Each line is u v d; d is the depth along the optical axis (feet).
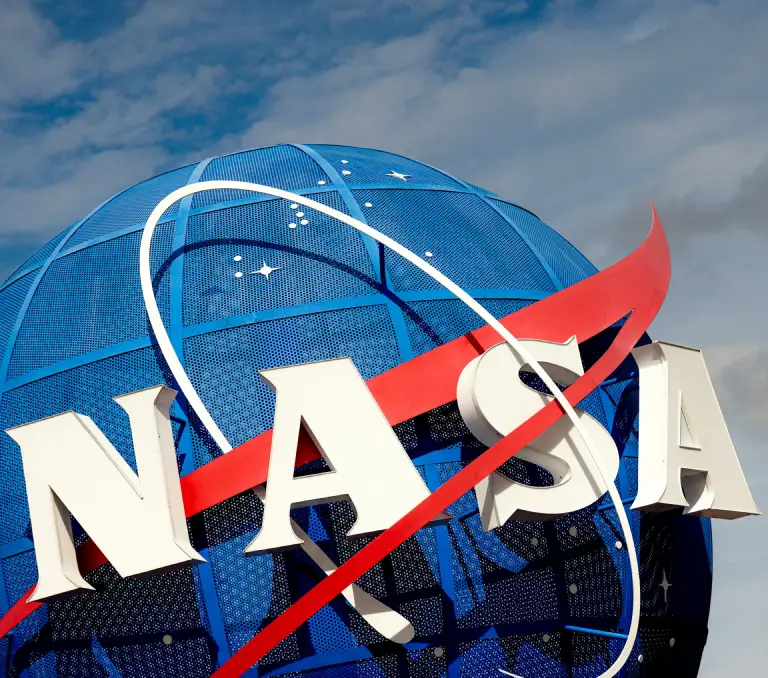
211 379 85.15
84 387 88.43
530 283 96.02
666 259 102.63
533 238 102.12
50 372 90.43
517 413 81.41
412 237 94.12
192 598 81.46
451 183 105.29
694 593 97.04
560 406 82.17
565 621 84.64
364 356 85.92
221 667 77.05
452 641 81.30
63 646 83.76
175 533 76.84
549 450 81.61
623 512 80.94
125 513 77.51
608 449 83.30
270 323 86.99
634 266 96.07
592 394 92.27
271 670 79.97
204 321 87.45
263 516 76.95
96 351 89.56
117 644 82.53
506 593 83.25
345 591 79.10
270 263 90.27
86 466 78.79
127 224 98.43
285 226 92.89
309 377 77.97
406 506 76.43
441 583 81.82
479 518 83.92
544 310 88.94
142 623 82.17
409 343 86.94
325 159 102.53
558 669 84.17
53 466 79.30
